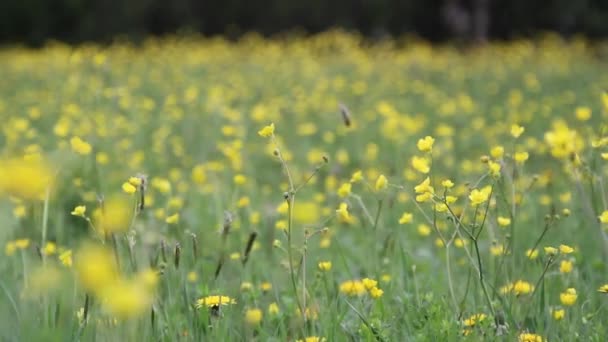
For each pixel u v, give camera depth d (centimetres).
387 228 689
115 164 948
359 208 753
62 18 3022
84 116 1192
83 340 397
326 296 486
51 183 481
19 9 2995
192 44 2594
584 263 608
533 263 571
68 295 428
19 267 542
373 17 3098
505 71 2058
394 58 2375
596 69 2053
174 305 474
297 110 1432
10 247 560
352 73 2016
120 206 382
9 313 414
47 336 381
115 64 2117
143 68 2053
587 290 525
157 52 2469
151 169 977
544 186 855
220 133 1176
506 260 564
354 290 471
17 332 393
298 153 1127
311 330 452
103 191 743
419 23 3133
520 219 698
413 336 439
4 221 549
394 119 1099
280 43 2688
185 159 1024
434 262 632
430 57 2380
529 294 499
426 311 464
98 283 255
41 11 3005
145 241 570
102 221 411
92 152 893
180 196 791
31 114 1259
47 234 686
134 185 442
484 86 1802
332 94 1650
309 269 569
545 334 446
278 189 921
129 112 1320
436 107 1524
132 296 258
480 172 924
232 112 1220
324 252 652
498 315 472
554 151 394
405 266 529
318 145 1195
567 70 2028
